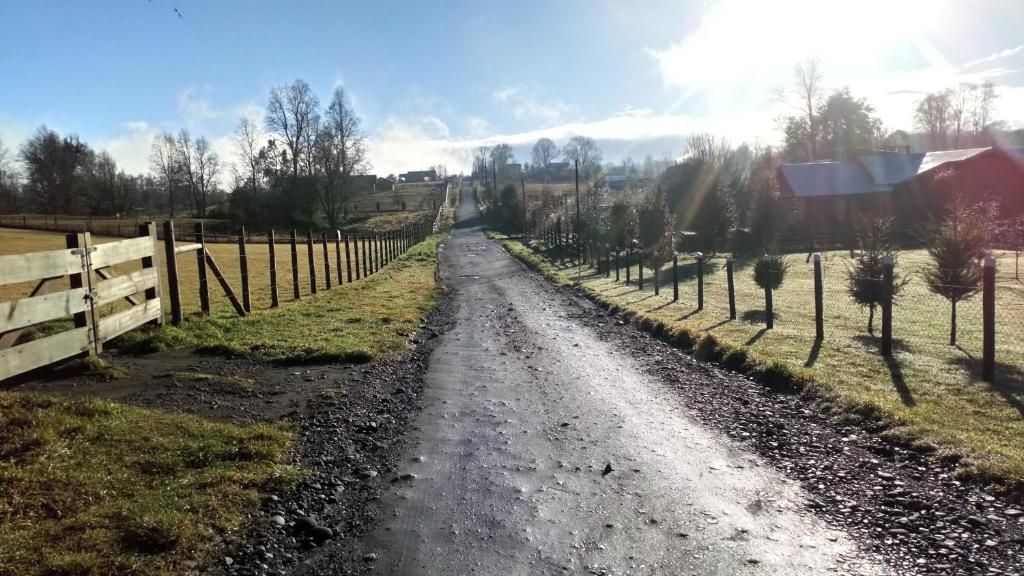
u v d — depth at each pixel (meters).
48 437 4.88
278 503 4.60
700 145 52.34
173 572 3.58
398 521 4.44
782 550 3.97
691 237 36.41
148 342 9.09
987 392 7.10
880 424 6.10
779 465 5.41
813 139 72.44
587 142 122.81
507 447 5.99
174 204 87.50
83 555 3.51
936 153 49.78
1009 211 42.59
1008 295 16.59
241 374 8.13
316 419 6.52
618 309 15.77
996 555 3.80
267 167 70.31
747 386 8.14
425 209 105.62
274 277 14.73
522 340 12.11
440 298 19.72
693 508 4.61
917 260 26.02
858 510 4.50
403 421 6.84
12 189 73.44
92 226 55.47
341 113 68.19
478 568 3.80
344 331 11.50
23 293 15.90
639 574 3.71
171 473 4.76
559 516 4.50
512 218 72.00
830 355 9.33
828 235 38.47
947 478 4.90
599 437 6.27
